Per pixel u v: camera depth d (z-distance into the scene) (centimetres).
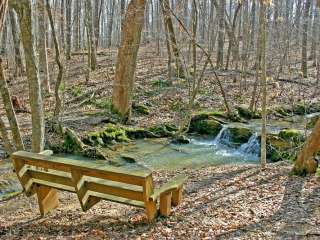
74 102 1606
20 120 1359
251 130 1298
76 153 1115
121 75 1448
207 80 1970
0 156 1009
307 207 582
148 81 1891
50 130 1204
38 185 570
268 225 522
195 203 621
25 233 517
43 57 1614
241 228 514
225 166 982
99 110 1506
